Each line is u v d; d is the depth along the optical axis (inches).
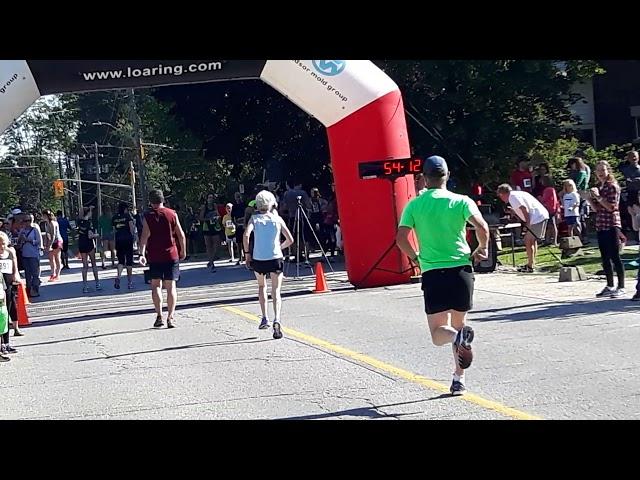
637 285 481.7
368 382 327.6
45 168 3511.3
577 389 296.2
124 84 590.9
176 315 570.9
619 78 1268.5
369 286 655.1
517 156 935.7
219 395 320.5
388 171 625.0
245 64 594.9
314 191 976.3
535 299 519.8
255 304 603.2
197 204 1961.1
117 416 298.5
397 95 643.5
